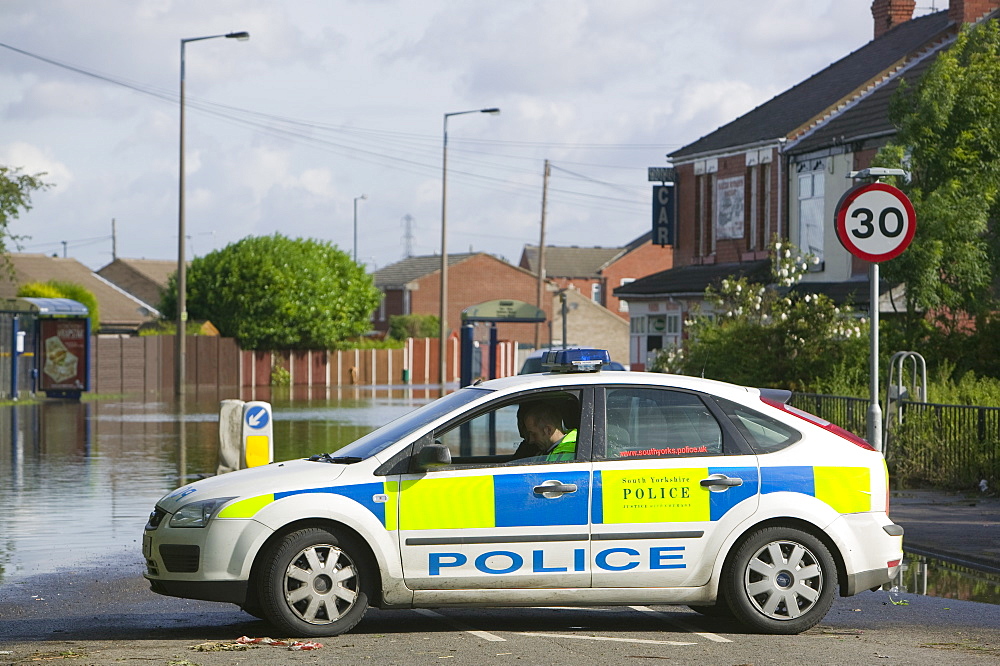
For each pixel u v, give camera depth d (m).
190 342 98.56
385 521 14.70
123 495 29.73
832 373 38.19
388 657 13.75
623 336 155.25
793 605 15.29
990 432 27.23
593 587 15.00
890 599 17.62
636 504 15.08
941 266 39.78
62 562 20.80
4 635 15.29
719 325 46.28
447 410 15.55
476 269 161.12
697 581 15.15
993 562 19.83
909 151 42.75
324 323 106.94
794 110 63.91
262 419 27.69
